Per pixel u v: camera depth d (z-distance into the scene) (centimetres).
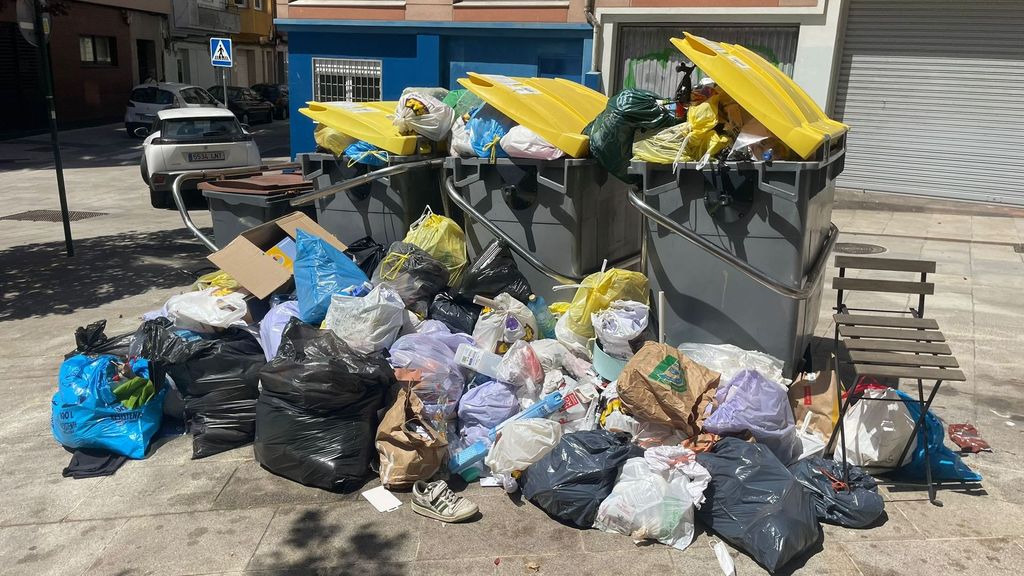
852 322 394
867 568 318
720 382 393
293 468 381
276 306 470
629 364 382
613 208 536
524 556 326
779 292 408
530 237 502
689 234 420
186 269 811
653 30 1160
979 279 762
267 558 326
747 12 1088
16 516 359
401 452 373
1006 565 321
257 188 586
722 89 410
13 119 2289
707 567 319
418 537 339
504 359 419
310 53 1368
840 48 1159
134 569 321
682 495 337
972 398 487
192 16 3097
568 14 1181
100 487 382
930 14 1111
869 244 918
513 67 1255
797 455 384
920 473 387
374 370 385
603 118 462
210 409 418
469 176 512
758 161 399
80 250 907
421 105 520
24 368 541
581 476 343
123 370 417
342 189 536
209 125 1247
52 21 2350
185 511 361
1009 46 1077
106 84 2623
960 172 1152
